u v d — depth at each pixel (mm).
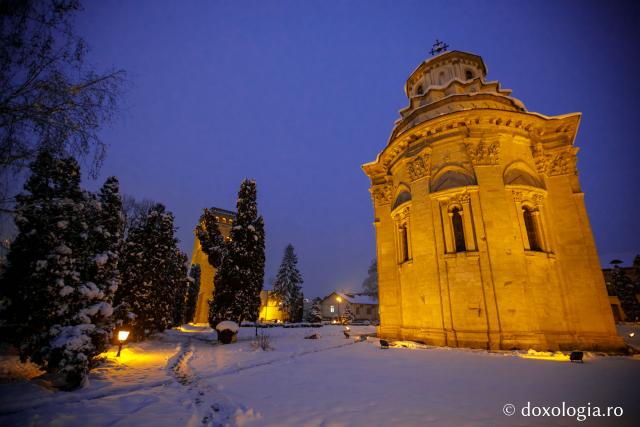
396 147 20750
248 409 6320
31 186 9789
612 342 14750
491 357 12031
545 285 15531
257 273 25141
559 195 17875
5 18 6570
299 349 16000
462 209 16719
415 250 17969
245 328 30969
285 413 6047
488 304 14797
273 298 57375
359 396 7031
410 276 18344
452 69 22938
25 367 10430
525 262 15367
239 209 24844
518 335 14070
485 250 15500
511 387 7586
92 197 11195
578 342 14734
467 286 15445
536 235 16688
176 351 15789
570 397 6703
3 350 12219
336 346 17047
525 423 5277
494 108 17547
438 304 16172
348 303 67500
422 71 24625
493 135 17141
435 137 18344
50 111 7074
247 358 13328
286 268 53156
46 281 9453
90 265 10648
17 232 9047
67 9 7234
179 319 36688
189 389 8219
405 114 24172
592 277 16172
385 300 21688
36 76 6988
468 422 5352
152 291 20953
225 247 26531
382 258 22562
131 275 20188
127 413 6203
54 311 9398
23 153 6938
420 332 16797
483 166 16703
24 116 6762
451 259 16188
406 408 6129
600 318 15531
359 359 12234
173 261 27828
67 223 10031
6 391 7246
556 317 15219
